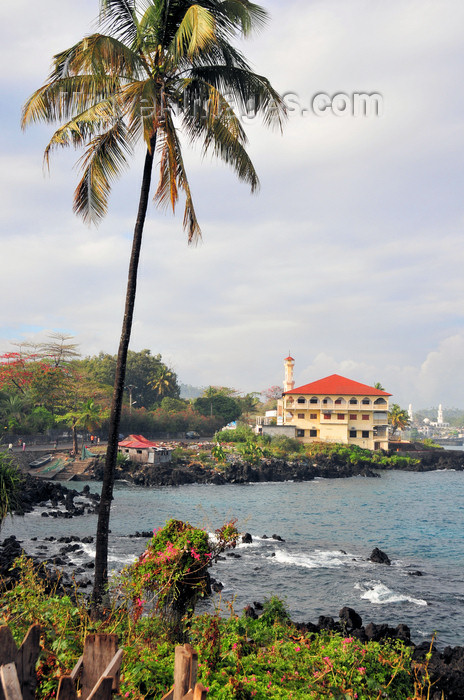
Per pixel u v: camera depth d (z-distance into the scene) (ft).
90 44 40.32
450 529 143.02
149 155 46.16
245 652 29.84
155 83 45.65
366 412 325.83
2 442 237.86
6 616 27.17
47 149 45.09
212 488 218.38
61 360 271.49
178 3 45.55
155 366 450.71
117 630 28.45
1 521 66.33
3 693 9.88
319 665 27.76
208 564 32.35
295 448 303.27
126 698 19.99
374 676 28.50
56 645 21.99
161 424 360.69
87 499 172.65
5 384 262.67
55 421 280.51
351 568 101.81
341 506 177.58
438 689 40.86
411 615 76.48
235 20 46.70
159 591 30.01
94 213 47.14
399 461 310.65
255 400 552.82
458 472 307.78
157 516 148.66
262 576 94.17
